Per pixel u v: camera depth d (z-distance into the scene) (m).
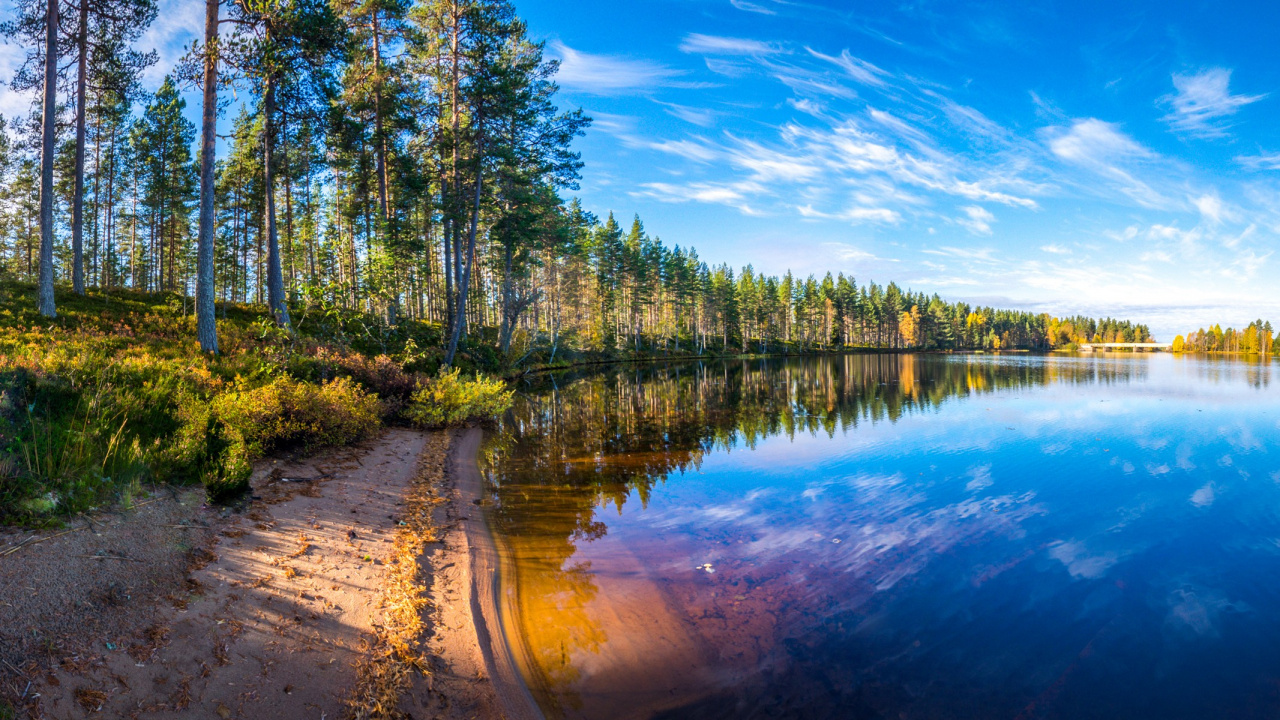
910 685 3.96
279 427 7.80
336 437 8.92
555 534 6.93
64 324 15.50
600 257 56.59
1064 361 63.41
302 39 15.25
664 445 12.93
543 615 4.91
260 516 5.52
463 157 24.70
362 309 23.11
